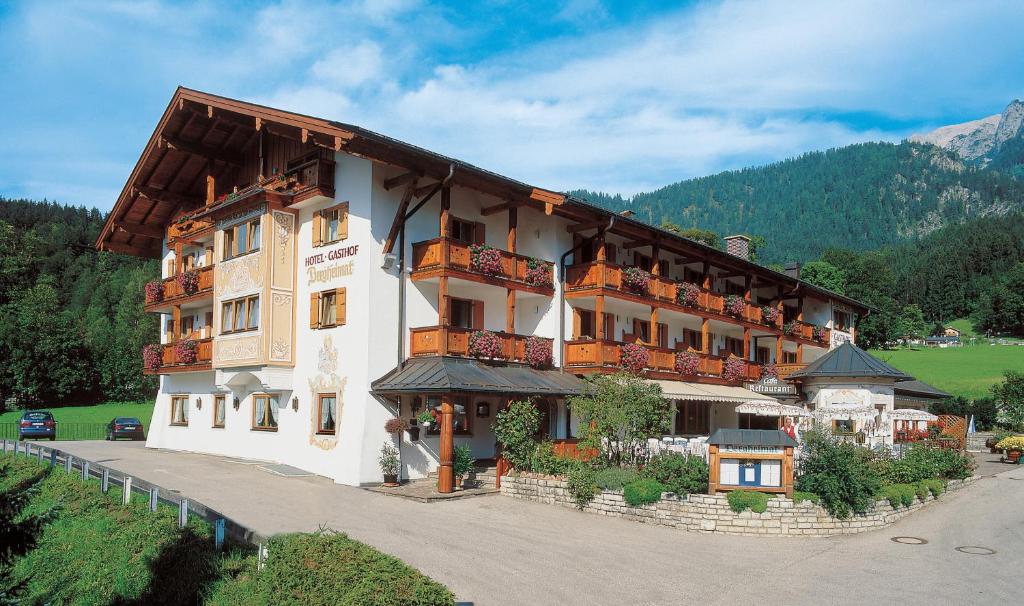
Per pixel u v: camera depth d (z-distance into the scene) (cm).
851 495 1975
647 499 2014
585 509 2147
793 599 1408
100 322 8312
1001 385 6600
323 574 1211
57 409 6425
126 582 1549
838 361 2705
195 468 2742
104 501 2006
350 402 2541
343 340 2606
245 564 1470
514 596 1370
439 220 2795
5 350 6544
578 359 3033
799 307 4700
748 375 3916
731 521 1936
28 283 9506
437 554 1623
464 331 2641
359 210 2609
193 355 3272
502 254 2830
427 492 2319
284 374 2788
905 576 1572
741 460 1995
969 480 2816
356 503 2150
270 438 2908
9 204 12281
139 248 4075
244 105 2761
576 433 3041
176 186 3578
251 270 2836
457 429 2775
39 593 1606
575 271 3139
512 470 2414
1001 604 1389
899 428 4266
